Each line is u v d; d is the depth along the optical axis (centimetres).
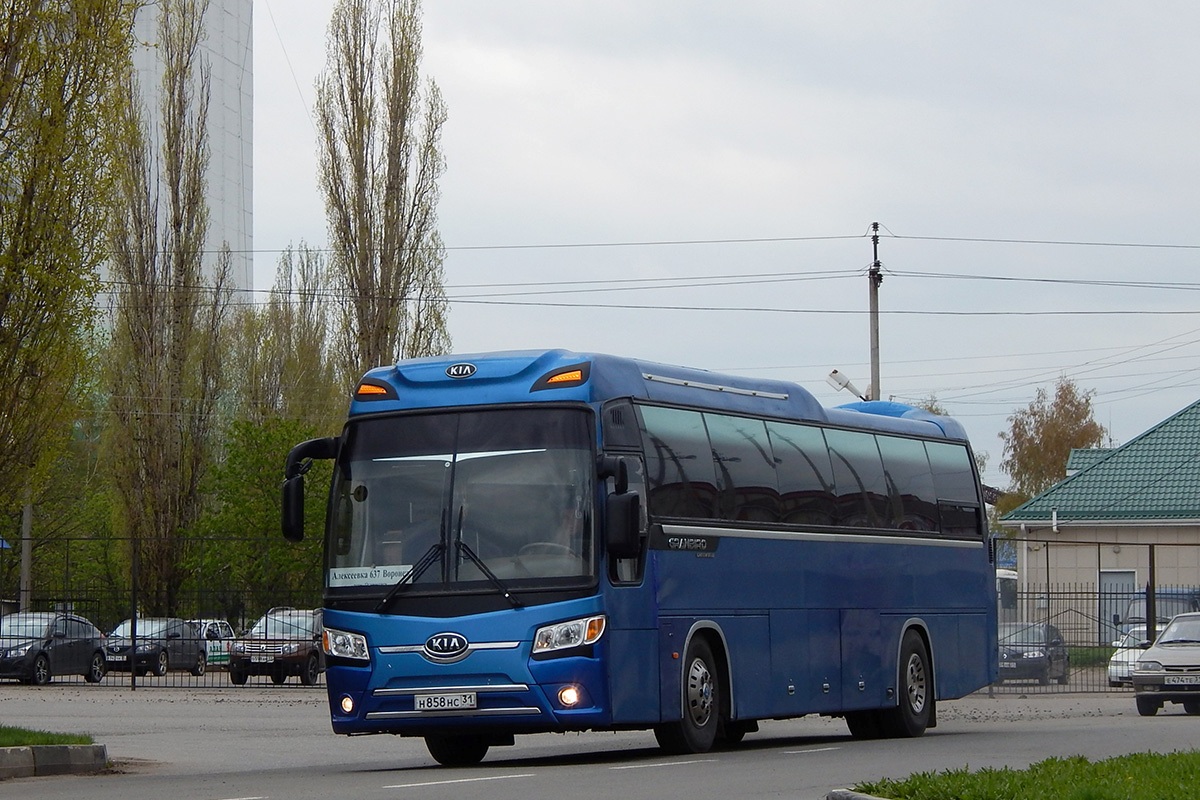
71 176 2044
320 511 5788
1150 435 6156
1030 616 4872
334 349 6488
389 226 6244
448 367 1925
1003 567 8512
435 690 1816
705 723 2033
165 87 6456
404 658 1828
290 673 4709
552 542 1825
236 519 5984
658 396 2034
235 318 8100
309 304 8081
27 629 4838
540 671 1792
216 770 1986
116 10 2089
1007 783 1321
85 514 7412
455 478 1866
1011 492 11062
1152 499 5838
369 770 1916
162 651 4950
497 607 1812
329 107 6291
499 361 1917
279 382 7988
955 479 2816
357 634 1853
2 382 2025
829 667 2345
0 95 2005
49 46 2036
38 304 2036
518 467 1855
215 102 12062
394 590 1842
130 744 2522
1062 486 6034
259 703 3894
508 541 1831
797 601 2280
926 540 2672
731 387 2236
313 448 1936
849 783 1571
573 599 1808
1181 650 3438
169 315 6353
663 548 1973
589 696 1802
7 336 2019
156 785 1650
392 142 6269
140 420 6253
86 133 2062
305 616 4812
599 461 1848
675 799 1397
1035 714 3503
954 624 2734
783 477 2292
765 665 2181
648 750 2233
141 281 6347
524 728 1841
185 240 6394
